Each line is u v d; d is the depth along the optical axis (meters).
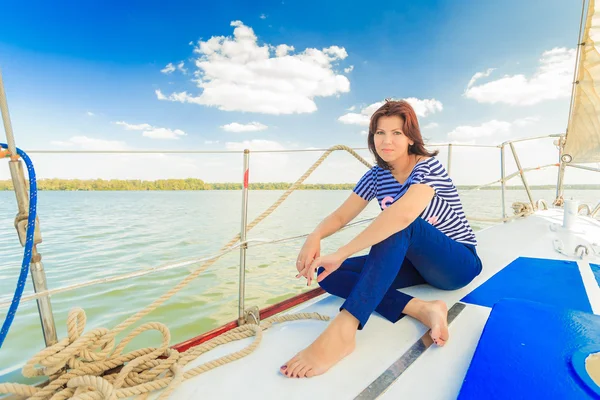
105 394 0.87
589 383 0.74
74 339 1.02
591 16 3.38
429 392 0.94
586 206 4.04
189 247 6.78
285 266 5.09
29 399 0.93
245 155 1.68
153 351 1.12
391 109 1.40
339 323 1.10
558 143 4.46
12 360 2.66
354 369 1.05
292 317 1.44
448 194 1.41
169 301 3.68
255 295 3.86
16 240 7.56
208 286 4.16
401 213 1.16
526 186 4.19
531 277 1.84
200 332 3.00
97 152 1.65
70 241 7.50
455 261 1.41
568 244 2.57
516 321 1.05
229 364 1.12
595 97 3.70
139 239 7.72
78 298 3.83
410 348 1.16
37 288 0.99
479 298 1.57
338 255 1.17
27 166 0.92
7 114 0.89
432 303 1.30
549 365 0.83
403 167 1.49
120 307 3.58
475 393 0.77
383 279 1.13
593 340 0.92
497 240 2.80
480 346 0.94
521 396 0.74
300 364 1.04
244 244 1.54
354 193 1.70
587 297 1.55
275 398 0.94
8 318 0.91
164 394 0.93
